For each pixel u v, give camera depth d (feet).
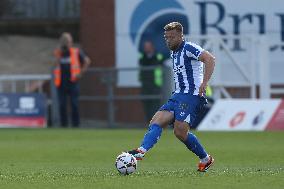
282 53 257.75
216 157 144.66
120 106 242.37
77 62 236.43
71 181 96.68
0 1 343.46
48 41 342.85
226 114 223.51
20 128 239.09
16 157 147.02
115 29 260.42
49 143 179.93
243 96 246.88
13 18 343.87
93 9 262.06
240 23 258.98
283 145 172.04
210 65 103.40
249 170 111.75
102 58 261.85
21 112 247.91
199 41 239.71
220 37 234.38
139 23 258.98
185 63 105.29
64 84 237.45
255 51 244.63
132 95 240.94
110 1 260.62
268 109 222.69
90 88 244.22
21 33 345.10
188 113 104.99
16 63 326.24
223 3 258.37
